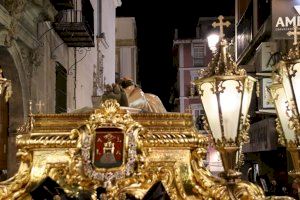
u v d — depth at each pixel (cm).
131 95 566
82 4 2077
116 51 5359
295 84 452
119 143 476
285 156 1872
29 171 490
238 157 494
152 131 496
